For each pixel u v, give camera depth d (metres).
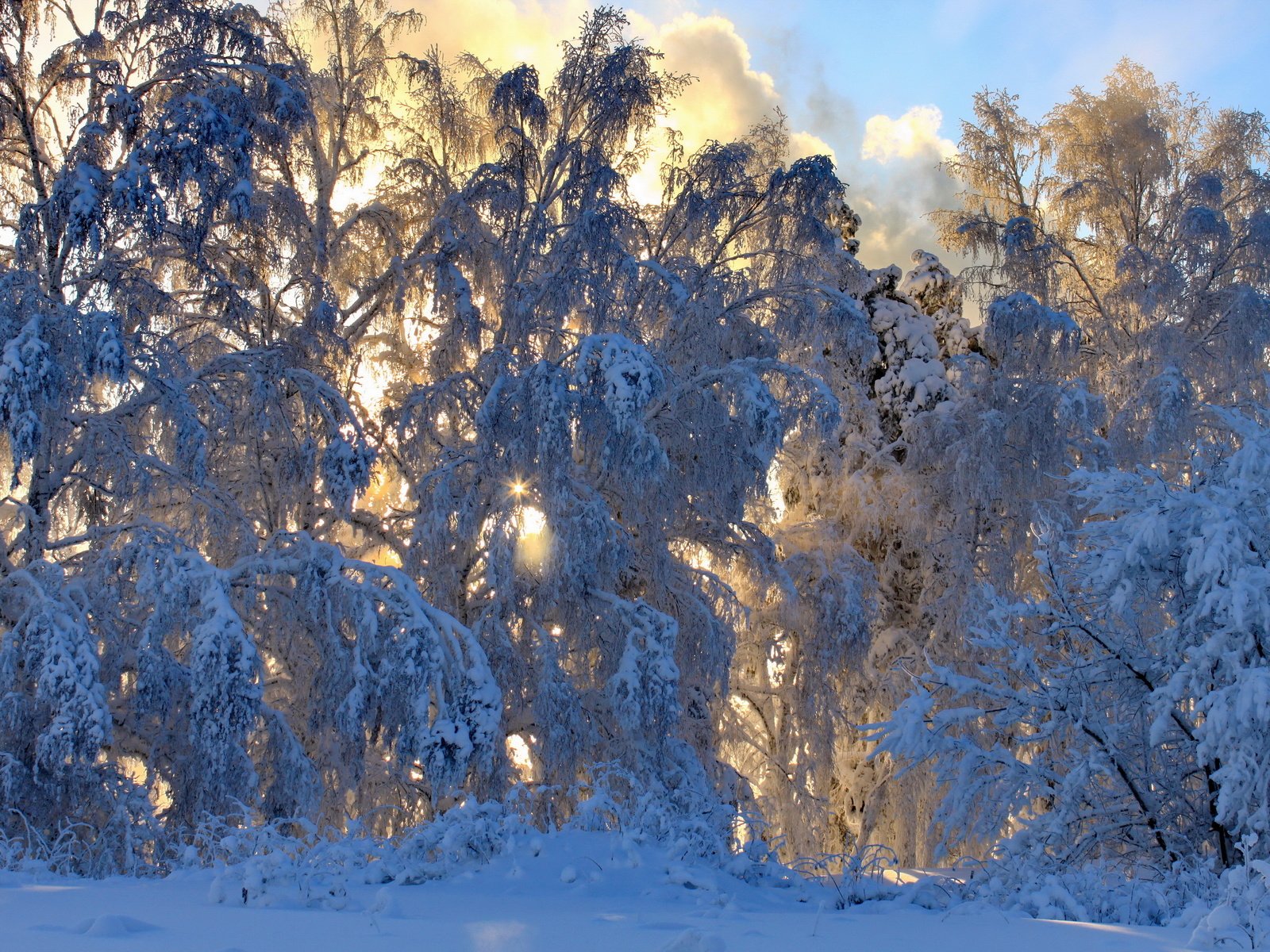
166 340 12.52
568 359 14.40
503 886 5.34
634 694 13.13
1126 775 7.77
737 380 14.20
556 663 13.61
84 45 12.79
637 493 13.35
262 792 12.22
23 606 11.34
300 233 14.58
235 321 13.74
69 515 13.58
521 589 14.43
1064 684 7.96
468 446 15.07
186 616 11.53
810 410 14.64
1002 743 14.70
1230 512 6.99
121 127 12.30
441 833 5.93
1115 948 3.63
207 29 13.16
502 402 13.71
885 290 21.81
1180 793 7.84
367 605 12.24
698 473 15.37
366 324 15.61
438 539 13.76
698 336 15.41
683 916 4.53
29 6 13.04
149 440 13.52
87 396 12.99
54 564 11.20
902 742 7.88
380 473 15.64
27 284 11.53
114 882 5.37
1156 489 7.71
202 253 12.97
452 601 14.67
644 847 6.38
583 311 14.91
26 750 10.38
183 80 13.01
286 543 13.33
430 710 13.20
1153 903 5.80
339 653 12.49
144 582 11.23
